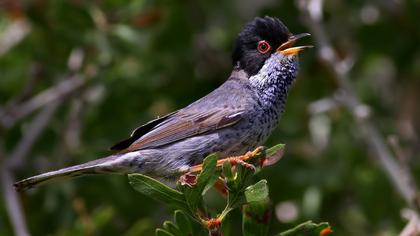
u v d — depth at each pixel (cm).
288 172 1330
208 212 824
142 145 991
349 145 1365
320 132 1382
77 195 1292
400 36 1473
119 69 1391
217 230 790
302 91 1452
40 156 1345
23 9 1333
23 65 1427
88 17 1304
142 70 1395
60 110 1379
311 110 1346
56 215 1295
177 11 1438
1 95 1454
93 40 1312
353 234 1353
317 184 1307
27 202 1314
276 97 1027
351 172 1344
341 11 1499
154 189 789
